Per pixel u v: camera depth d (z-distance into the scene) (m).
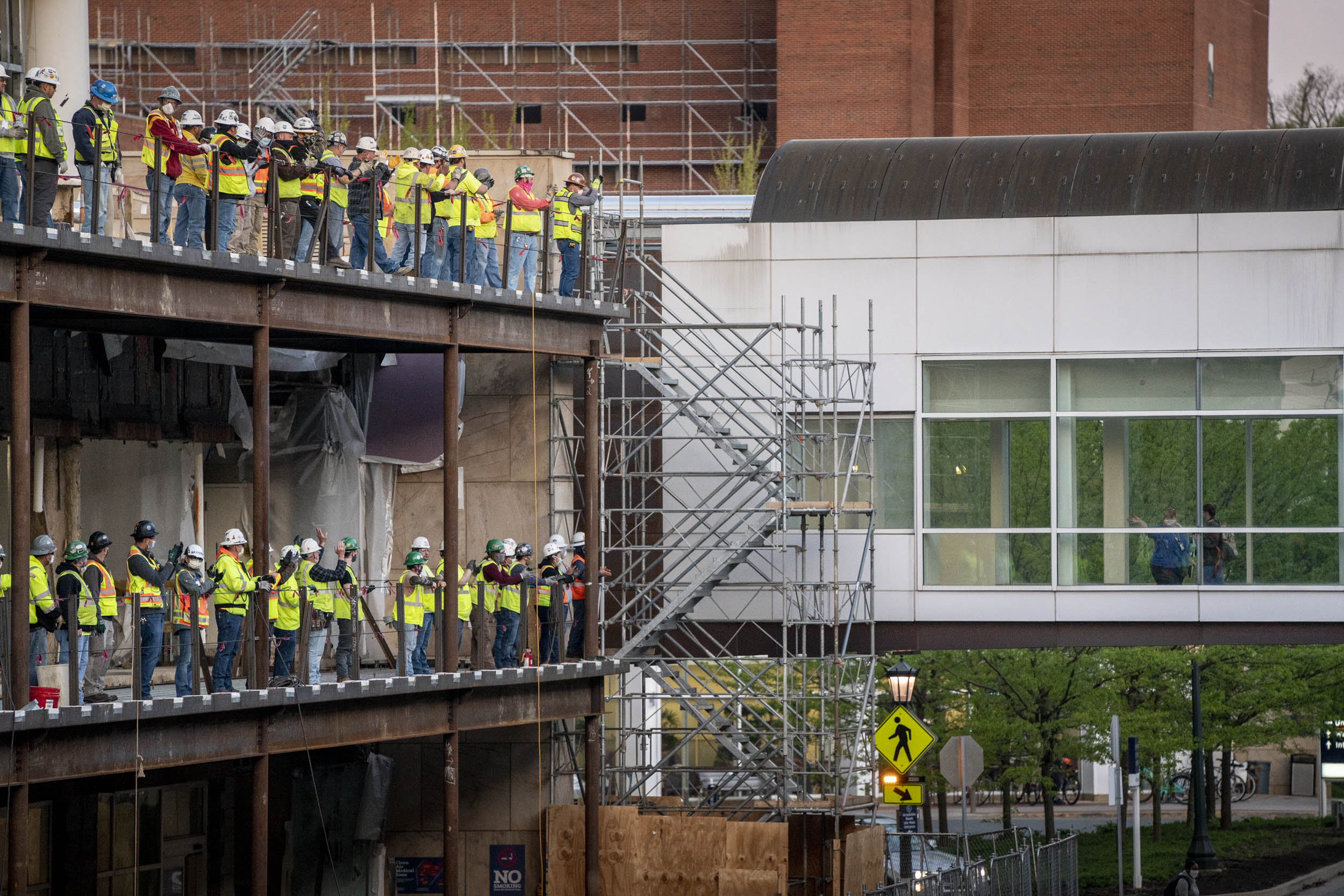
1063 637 46.06
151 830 37.31
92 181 30.28
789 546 45.06
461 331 36.94
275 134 33.88
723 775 53.22
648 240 48.19
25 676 27.02
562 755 43.06
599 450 42.53
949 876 39.03
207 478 41.88
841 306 47.00
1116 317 46.16
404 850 42.09
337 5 122.88
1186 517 45.91
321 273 33.12
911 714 41.22
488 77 122.88
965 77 117.38
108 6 122.56
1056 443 46.25
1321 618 45.31
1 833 32.41
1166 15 115.94
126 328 33.59
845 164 50.16
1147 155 48.78
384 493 42.84
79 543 28.72
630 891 41.22
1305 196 46.97
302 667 32.12
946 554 46.41
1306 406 45.66
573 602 41.09
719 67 122.00
